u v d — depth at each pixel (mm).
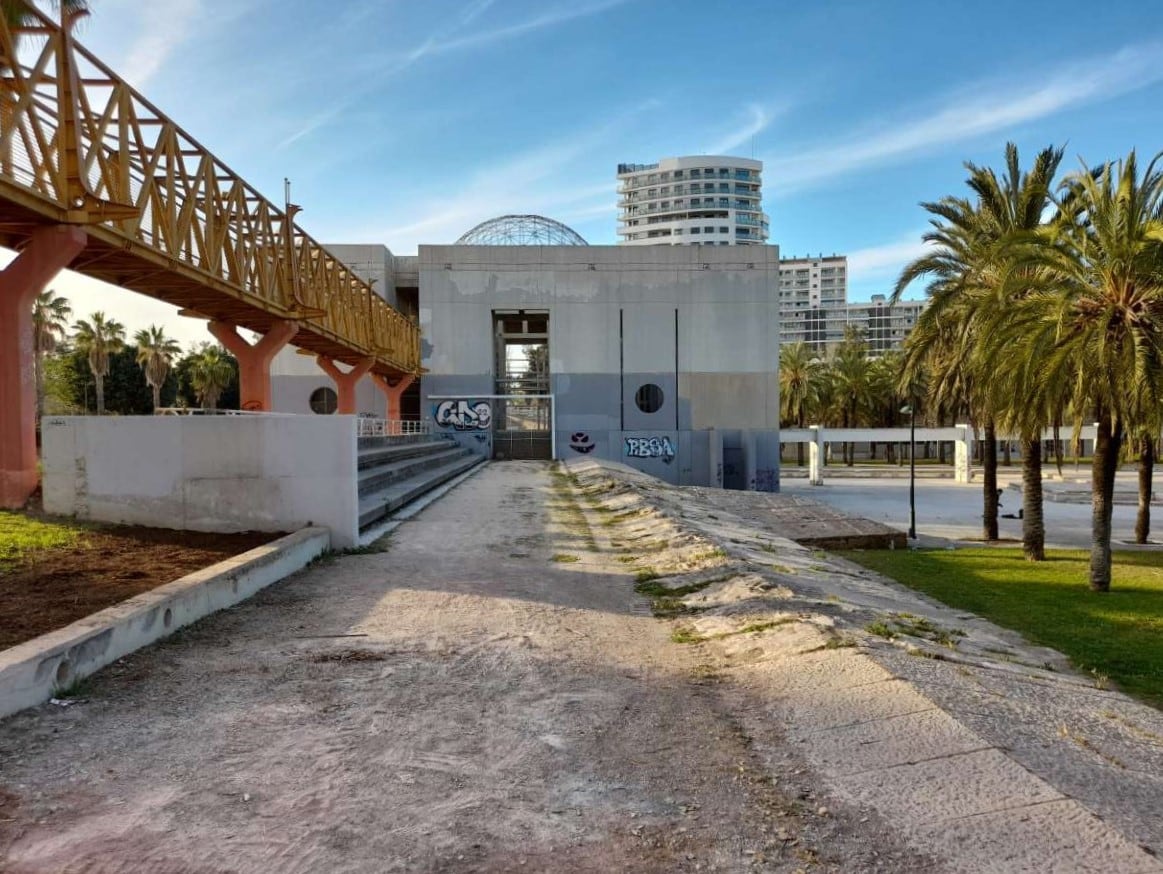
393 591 7887
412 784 3561
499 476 25766
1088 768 3740
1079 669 8953
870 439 53312
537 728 4320
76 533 8562
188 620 6230
